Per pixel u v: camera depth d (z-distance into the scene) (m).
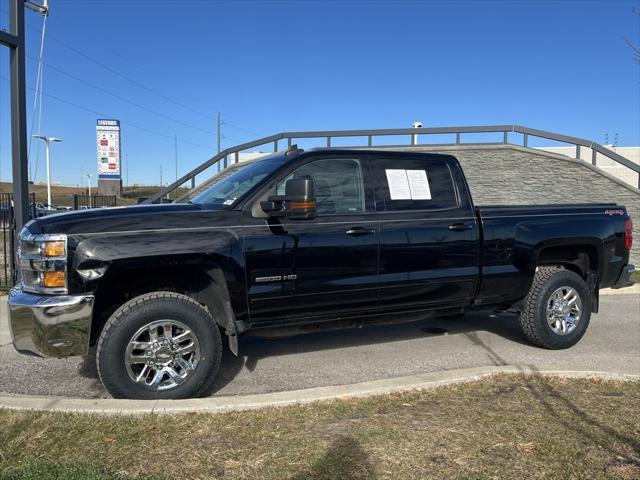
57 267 3.73
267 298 4.35
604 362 5.25
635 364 5.18
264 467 2.92
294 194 4.16
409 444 3.20
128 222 3.96
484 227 5.23
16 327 3.85
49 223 3.86
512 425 3.49
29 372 4.89
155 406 3.66
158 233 3.98
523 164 11.81
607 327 6.79
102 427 3.37
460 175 5.30
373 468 2.92
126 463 2.95
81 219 3.89
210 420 3.51
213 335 4.12
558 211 5.69
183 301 4.03
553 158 11.70
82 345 3.78
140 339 3.99
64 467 2.87
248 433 3.33
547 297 5.58
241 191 4.50
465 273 5.16
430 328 6.73
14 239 8.22
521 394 4.06
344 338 6.21
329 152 4.75
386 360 5.32
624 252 5.99
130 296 4.26
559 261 5.88
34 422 3.42
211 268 4.17
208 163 12.48
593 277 5.89
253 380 4.72
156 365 3.96
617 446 3.21
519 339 6.17
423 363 5.23
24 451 3.06
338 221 4.62
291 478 2.82
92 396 4.31
